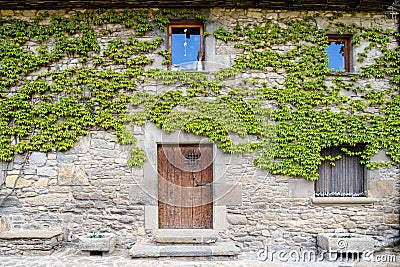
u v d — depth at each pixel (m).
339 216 5.79
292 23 5.89
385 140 5.82
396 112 5.85
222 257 5.32
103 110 5.78
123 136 5.73
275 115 5.76
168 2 5.80
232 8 5.89
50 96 5.77
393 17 5.96
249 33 5.85
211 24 5.88
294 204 5.77
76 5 5.79
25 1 5.70
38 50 5.78
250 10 5.90
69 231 5.73
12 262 5.07
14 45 5.77
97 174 5.76
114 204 5.75
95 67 5.82
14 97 5.72
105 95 5.78
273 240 5.74
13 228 5.70
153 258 5.30
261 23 5.90
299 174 5.73
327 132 5.77
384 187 5.82
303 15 5.91
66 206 5.74
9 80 5.73
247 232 5.75
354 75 5.87
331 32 5.91
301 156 5.74
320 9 5.89
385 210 5.81
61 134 5.75
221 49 5.87
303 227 5.75
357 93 5.87
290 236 5.75
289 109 5.80
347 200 5.76
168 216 5.89
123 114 5.77
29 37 5.80
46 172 5.75
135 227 5.74
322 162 5.92
